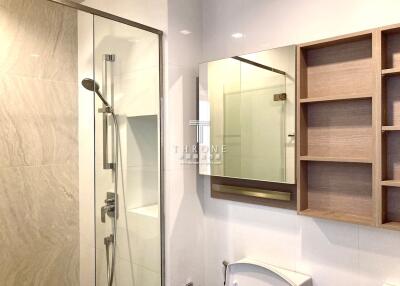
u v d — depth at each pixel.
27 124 1.70
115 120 1.74
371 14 1.16
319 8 1.29
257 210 1.51
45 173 1.78
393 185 1.02
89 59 1.81
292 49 1.28
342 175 1.23
